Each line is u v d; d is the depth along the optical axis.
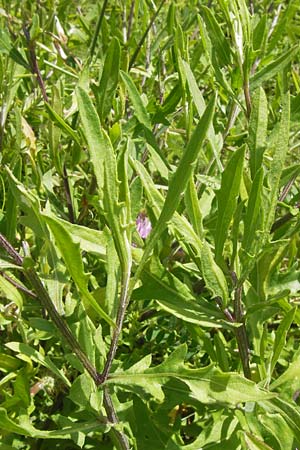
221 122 0.84
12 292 0.53
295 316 0.59
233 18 0.69
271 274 0.59
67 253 0.43
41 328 0.51
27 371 0.56
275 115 0.83
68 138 0.79
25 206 0.48
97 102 0.69
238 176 0.51
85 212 0.75
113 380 0.50
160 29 1.02
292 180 0.74
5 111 0.75
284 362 0.65
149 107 0.77
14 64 0.82
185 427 0.61
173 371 0.49
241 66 0.69
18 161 0.67
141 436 0.58
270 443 0.55
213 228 0.65
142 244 0.56
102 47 0.92
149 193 0.54
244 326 0.55
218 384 0.48
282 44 1.04
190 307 0.54
